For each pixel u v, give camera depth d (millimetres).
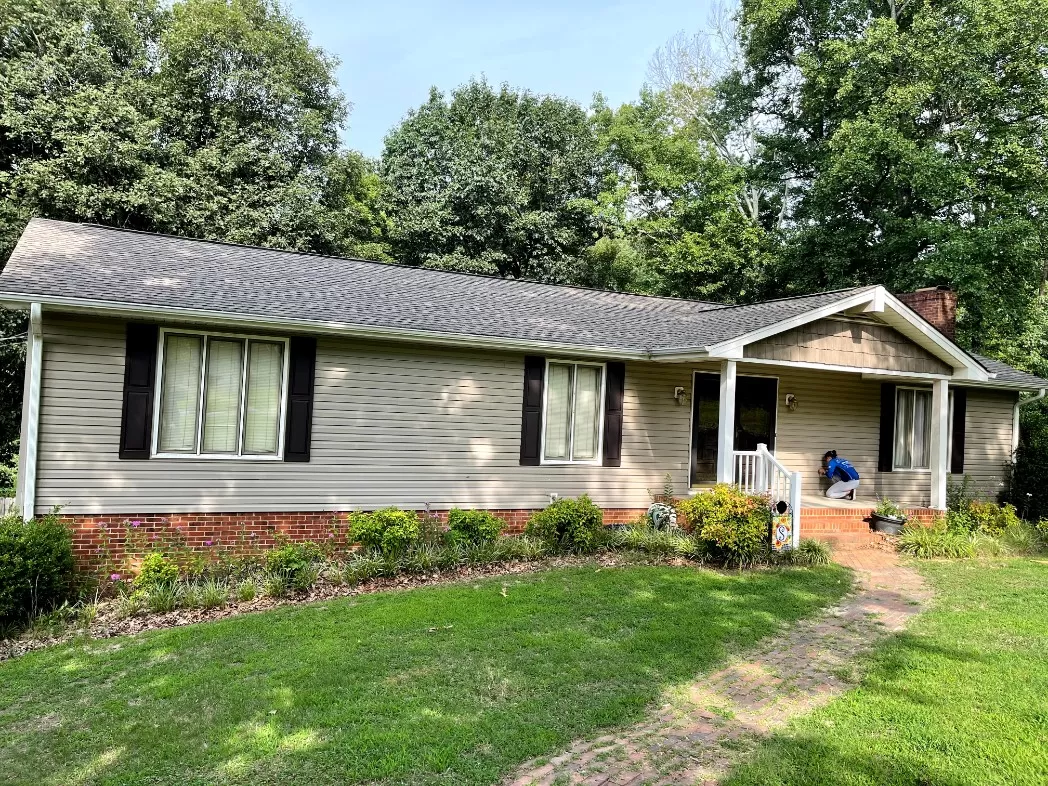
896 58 18703
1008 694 4895
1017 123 18172
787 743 4105
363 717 4344
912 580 8477
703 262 23281
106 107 18500
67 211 17547
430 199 26844
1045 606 7336
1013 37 17297
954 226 17531
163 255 9711
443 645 5664
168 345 7988
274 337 8469
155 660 5422
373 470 9062
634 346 10297
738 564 8719
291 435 8547
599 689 4871
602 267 27359
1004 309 17500
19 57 19000
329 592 7355
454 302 10609
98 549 7609
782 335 9969
